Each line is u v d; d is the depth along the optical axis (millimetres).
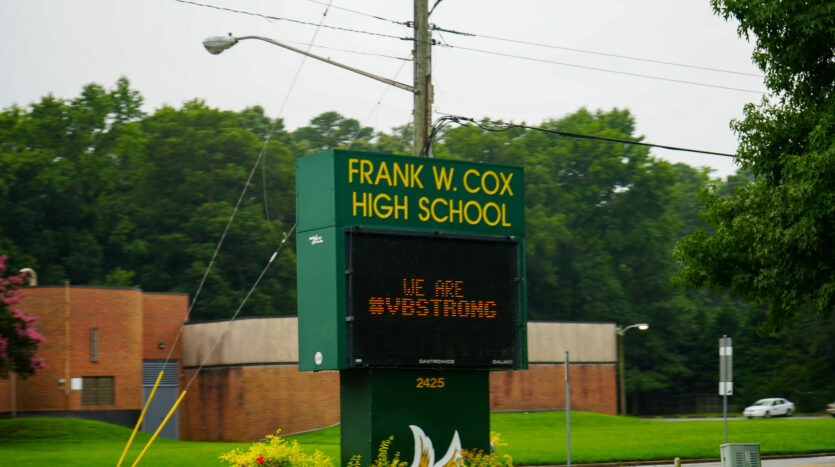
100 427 45281
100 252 82312
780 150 23516
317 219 15586
